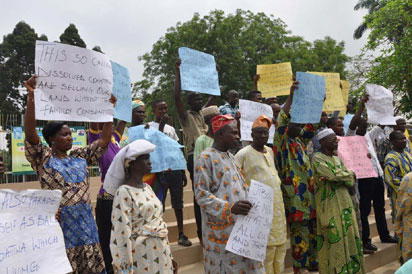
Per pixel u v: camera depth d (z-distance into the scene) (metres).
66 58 3.14
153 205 3.18
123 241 2.93
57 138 3.28
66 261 2.68
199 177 3.40
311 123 5.01
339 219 4.79
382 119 5.92
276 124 4.91
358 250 4.82
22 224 2.55
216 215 3.25
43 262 2.58
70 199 3.14
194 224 5.95
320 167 4.84
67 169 3.22
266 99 6.51
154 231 3.11
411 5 14.73
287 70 5.55
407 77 14.48
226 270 3.32
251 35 26.58
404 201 4.93
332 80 5.85
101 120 3.33
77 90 3.20
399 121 6.87
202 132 5.29
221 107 6.00
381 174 6.29
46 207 2.67
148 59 26.17
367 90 5.97
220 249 3.34
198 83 4.98
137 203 3.07
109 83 3.41
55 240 2.67
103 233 3.99
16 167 10.27
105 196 3.98
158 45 25.78
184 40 24.78
